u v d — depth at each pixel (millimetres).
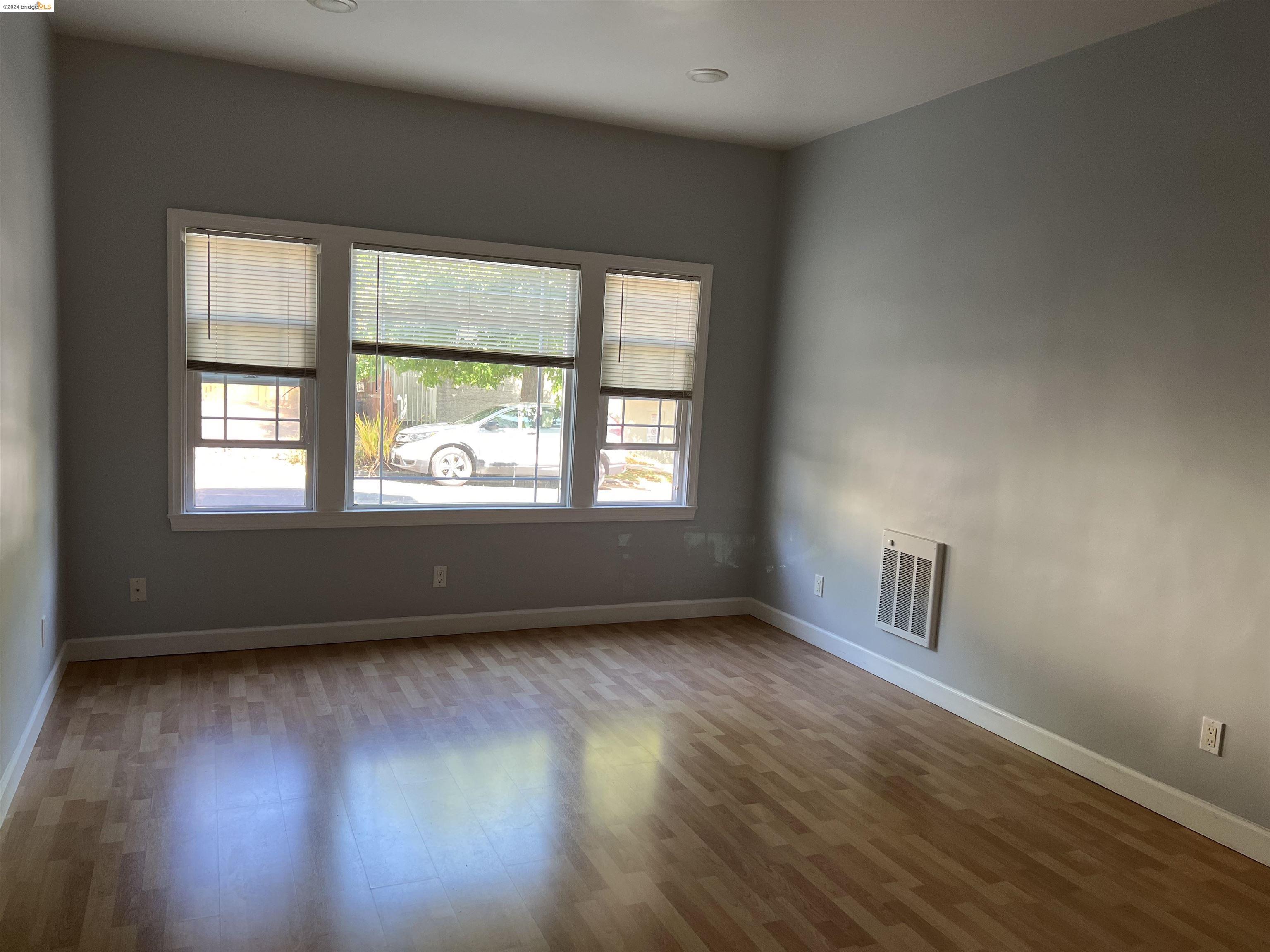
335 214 4246
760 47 3520
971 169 3867
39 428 3248
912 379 4199
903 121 4258
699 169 5004
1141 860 2754
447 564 4707
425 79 4129
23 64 2918
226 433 4211
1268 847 2750
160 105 3916
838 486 4719
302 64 3998
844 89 3979
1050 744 3480
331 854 2533
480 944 2160
